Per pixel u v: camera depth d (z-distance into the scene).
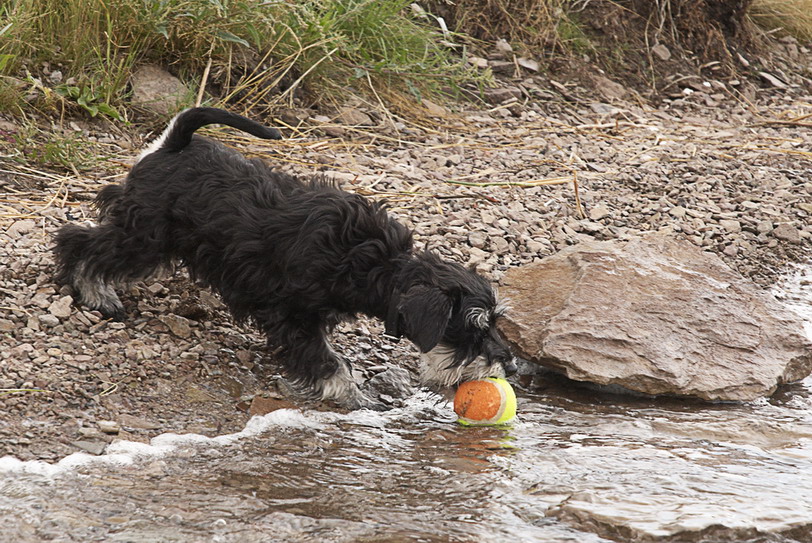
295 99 13.52
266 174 7.60
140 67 12.59
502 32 17.50
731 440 7.21
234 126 7.53
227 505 5.64
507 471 6.44
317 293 7.09
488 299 7.14
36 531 5.17
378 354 8.40
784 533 5.65
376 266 7.06
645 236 9.84
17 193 9.80
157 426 6.67
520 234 10.69
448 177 12.19
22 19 11.73
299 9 13.58
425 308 6.66
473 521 5.67
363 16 14.63
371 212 7.29
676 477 6.39
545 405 7.86
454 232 10.41
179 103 12.09
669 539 5.50
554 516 5.77
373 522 5.57
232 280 7.36
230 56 13.06
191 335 7.97
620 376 7.95
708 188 12.88
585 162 13.41
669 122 16.09
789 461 6.80
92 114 11.47
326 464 6.41
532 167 12.92
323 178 7.85
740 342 8.47
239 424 6.92
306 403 7.45
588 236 10.91
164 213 7.45
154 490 5.77
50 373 6.95
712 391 7.98
